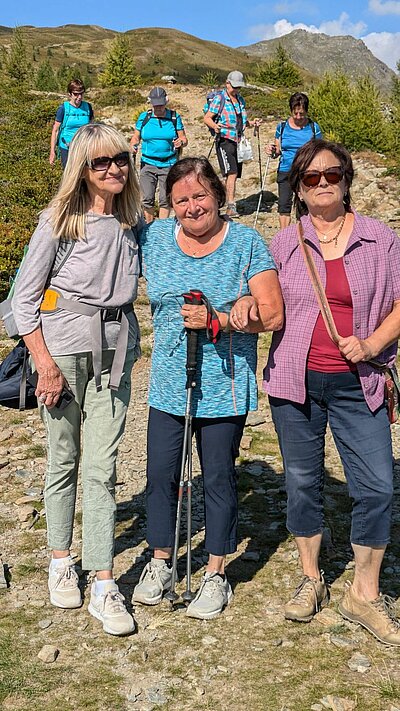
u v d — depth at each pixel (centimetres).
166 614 388
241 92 2588
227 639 369
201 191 356
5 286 983
